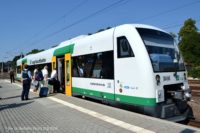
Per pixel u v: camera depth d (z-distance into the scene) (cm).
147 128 749
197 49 5316
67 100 1354
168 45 1077
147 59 949
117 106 1087
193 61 5231
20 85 2803
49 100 1395
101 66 1184
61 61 1725
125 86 1021
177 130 716
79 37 1525
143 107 945
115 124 812
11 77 3384
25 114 1024
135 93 973
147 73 938
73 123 848
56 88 1744
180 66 1093
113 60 1091
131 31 1010
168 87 1012
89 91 1298
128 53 1007
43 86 1694
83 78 1363
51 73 1817
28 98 1526
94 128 778
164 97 973
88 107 1113
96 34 1266
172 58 1066
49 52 2008
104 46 1161
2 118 956
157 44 1027
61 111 1060
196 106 1312
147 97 931
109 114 952
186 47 5447
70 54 1530
